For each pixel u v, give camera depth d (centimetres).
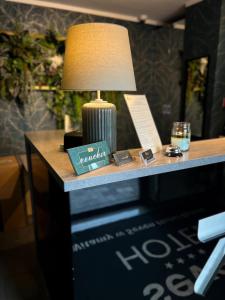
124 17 334
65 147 112
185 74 307
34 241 209
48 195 117
